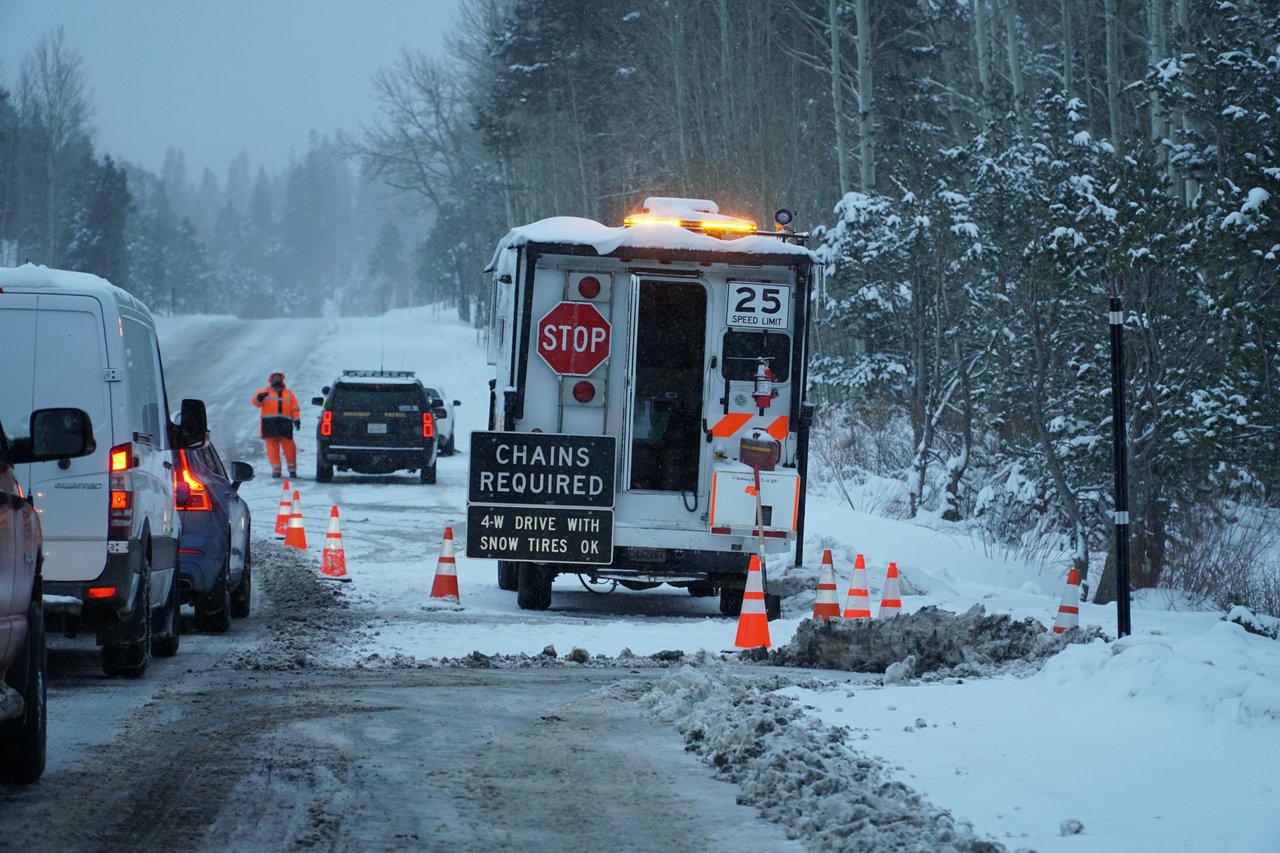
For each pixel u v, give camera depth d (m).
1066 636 21.34
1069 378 39.22
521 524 29.48
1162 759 14.15
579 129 128.75
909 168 50.84
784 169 94.31
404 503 56.25
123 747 15.31
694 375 30.36
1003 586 37.84
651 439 30.44
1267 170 39.66
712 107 98.19
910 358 54.59
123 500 19.42
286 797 13.16
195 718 17.14
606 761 15.02
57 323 19.53
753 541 29.84
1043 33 116.12
